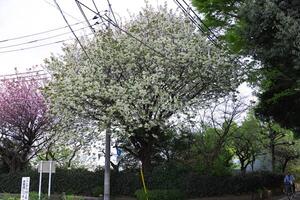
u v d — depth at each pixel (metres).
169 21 23.47
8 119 28.73
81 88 21.27
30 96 28.89
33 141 29.48
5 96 28.84
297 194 36.84
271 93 23.11
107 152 21.72
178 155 27.41
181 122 22.33
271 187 34.59
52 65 23.66
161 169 24.69
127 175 25.05
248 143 39.00
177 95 22.23
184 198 23.91
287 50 13.30
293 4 13.26
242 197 26.03
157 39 22.36
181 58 21.92
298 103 22.47
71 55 23.69
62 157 34.12
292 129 26.27
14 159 29.64
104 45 22.08
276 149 48.28
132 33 22.25
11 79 29.22
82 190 26.05
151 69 22.22
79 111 22.16
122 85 22.12
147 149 24.38
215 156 27.52
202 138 27.88
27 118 28.86
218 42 21.64
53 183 26.86
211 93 23.75
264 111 24.47
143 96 20.78
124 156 27.53
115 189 25.03
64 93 21.66
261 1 13.53
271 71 17.45
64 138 23.31
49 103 23.52
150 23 23.09
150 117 22.00
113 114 21.36
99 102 21.38
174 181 24.55
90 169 29.69
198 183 25.11
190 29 23.19
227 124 30.33
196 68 22.23
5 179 28.44
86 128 22.81
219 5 18.38
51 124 28.50
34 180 27.36
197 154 27.38
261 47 14.45
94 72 21.80
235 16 18.27
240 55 19.47
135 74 22.36
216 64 22.23
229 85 23.05
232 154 36.06
